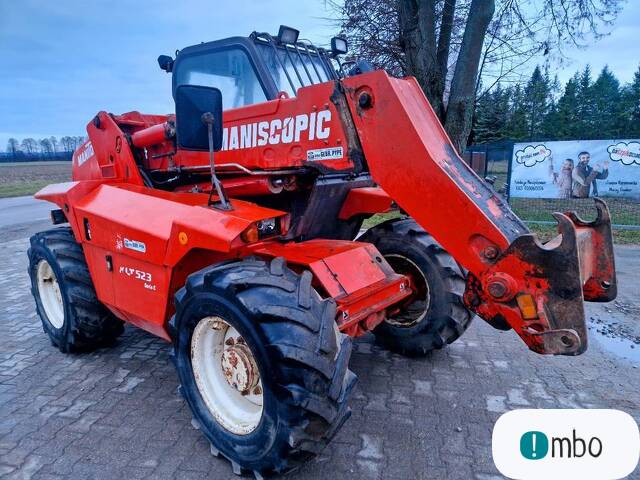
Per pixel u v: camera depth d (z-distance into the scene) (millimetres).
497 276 2262
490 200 2447
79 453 2617
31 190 22656
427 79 8539
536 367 3586
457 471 2461
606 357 3746
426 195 2426
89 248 3389
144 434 2785
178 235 2629
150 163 3746
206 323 2506
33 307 5195
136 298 3068
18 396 3229
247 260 2539
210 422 2543
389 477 2416
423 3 8297
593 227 2520
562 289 2123
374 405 3068
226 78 3484
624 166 9234
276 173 2840
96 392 3270
